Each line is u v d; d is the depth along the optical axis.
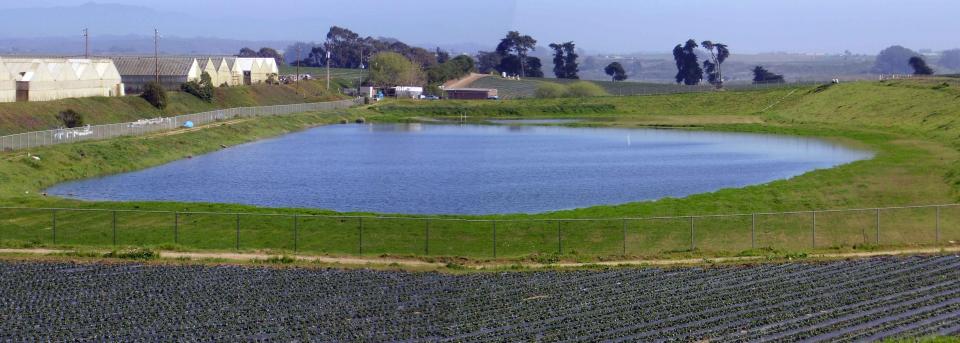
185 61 196.88
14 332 43.59
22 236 64.38
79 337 42.88
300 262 58.38
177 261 58.53
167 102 161.88
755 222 69.06
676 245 62.75
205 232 65.94
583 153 130.62
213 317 46.16
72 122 126.31
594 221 68.56
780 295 50.19
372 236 65.00
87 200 85.75
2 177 89.19
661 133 167.12
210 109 176.12
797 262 58.31
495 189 94.44
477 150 135.88
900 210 72.62
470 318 46.00
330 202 86.31
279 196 90.19
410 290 51.66
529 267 57.44
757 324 44.75
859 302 48.72
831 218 70.19
